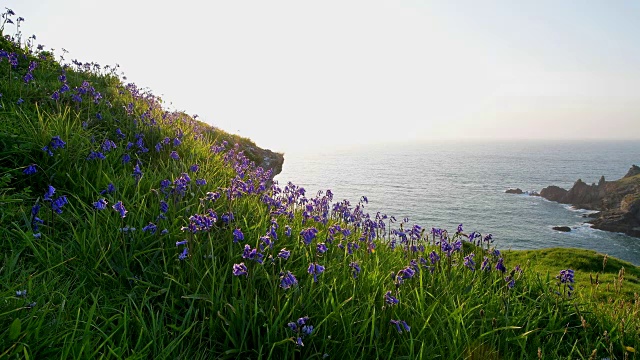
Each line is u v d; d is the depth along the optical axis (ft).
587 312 20.01
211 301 12.83
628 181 532.32
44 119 23.02
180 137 28.37
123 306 12.60
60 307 11.14
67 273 13.73
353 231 25.43
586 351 16.66
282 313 12.74
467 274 21.33
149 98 39.24
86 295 12.62
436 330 14.26
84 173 19.10
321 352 12.52
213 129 53.78
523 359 15.07
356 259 18.93
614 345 18.02
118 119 27.81
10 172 18.04
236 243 16.46
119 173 21.15
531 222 466.29
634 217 401.70
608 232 399.85
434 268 20.45
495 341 15.05
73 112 25.64
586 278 42.14
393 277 17.70
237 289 13.55
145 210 17.29
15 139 19.15
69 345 9.16
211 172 25.96
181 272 14.17
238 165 30.86
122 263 14.46
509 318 16.96
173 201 19.06
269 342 12.18
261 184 24.03
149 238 15.98
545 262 55.62
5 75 27.14
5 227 14.70
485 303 18.10
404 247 25.11
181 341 11.69
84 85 27.68
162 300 13.66
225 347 12.21
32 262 13.66
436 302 15.33
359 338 13.41
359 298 15.24
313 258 17.19
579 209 540.93
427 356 12.90
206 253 15.34
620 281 25.95
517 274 23.07
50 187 14.75
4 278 11.75
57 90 25.88
